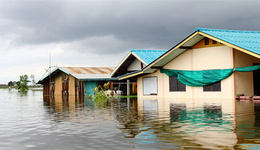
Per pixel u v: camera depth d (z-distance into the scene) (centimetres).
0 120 1012
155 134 693
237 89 1981
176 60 2314
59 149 576
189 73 2220
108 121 935
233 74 1970
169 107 1406
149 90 2550
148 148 563
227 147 557
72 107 1538
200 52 2152
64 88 3662
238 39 1952
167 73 2380
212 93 2102
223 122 859
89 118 1026
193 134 684
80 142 630
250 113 1076
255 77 2072
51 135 716
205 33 1970
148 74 2547
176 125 820
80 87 3347
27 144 624
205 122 867
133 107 1458
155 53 2853
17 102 2106
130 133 714
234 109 1233
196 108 1323
